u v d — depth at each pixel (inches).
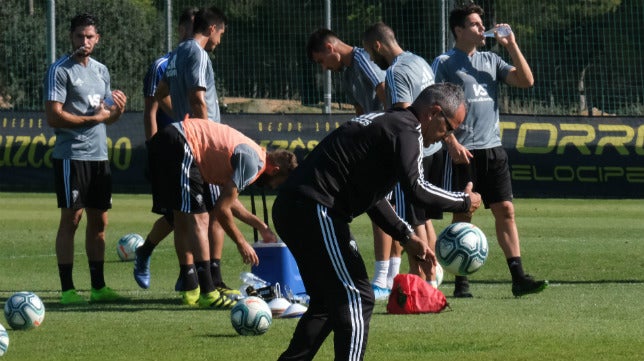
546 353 668.1
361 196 552.7
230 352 685.9
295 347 575.2
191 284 955.3
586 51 2640.3
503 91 2479.1
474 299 965.8
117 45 2544.3
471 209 563.5
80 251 1503.4
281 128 2149.4
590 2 2647.6
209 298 932.6
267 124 2149.4
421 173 544.7
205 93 981.2
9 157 2171.5
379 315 848.9
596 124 2052.2
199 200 911.7
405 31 2576.3
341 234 547.5
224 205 769.6
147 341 733.3
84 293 1082.7
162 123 1106.1
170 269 1298.0
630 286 1087.0
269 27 2741.1
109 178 1003.3
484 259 850.8
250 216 818.2
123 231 1744.6
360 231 1743.4
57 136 995.3
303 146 2142.0
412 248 574.6
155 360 661.9
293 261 963.3
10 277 1218.6
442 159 978.7
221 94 2596.0
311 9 2790.4
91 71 1003.9
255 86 2588.6
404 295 855.1
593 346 692.7
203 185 918.4
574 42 2684.5
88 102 997.2
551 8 2659.9
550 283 1122.0
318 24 2795.3
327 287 545.6
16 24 2449.6
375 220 575.8
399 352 676.7
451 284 1125.1
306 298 958.4
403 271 1283.2
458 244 844.6
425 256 575.8
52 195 2522.1
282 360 574.6
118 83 2546.8
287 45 2726.4
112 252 1481.3
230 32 2711.6
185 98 985.5
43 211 2114.9
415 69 925.8
